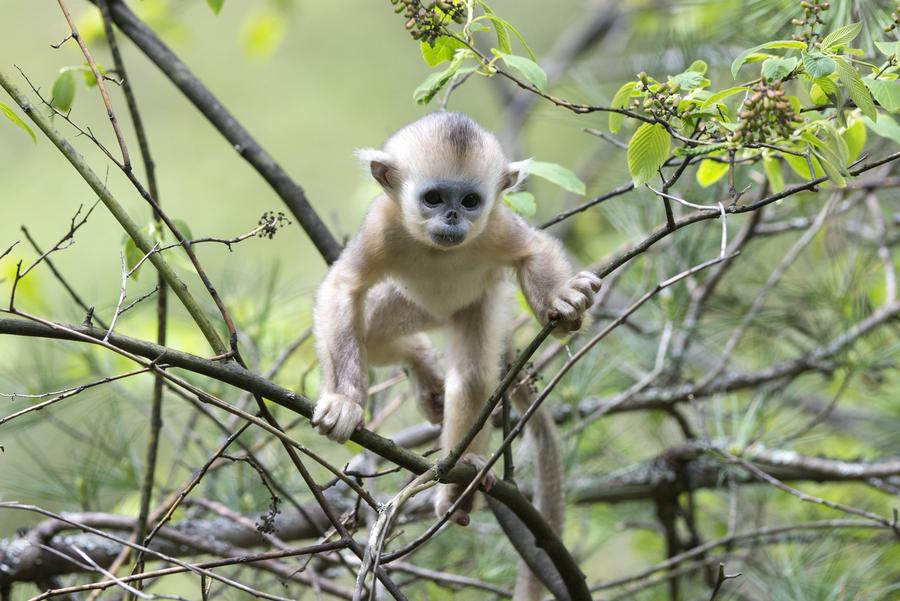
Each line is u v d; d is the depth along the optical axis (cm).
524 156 1689
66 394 590
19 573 909
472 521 1053
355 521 707
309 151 2169
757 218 1092
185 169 2070
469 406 880
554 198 2016
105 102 676
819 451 1178
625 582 974
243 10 2267
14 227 1917
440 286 919
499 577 1009
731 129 678
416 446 1059
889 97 651
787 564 1002
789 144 670
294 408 638
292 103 2206
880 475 1016
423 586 1012
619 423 1281
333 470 629
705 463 1081
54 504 1123
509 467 749
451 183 863
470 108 2214
